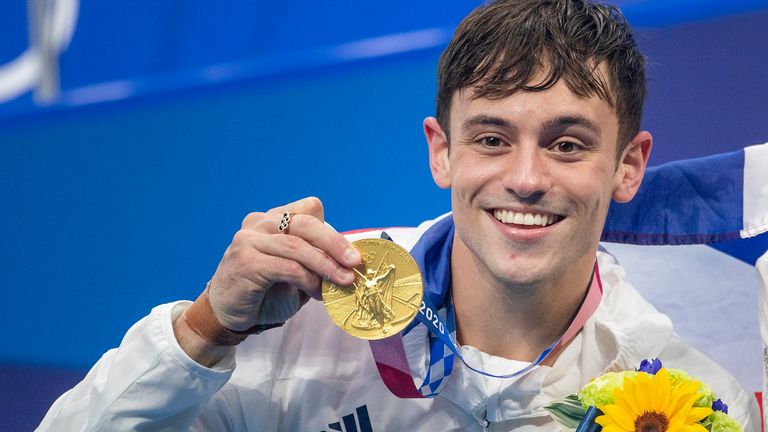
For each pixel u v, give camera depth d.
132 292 14.62
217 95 15.36
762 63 12.66
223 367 6.66
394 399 7.29
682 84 12.84
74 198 15.59
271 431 7.35
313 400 7.36
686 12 13.28
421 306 6.80
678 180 7.67
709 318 8.34
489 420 7.14
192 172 15.08
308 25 15.03
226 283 6.34
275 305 6.60
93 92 16.03
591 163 6.27
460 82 6.38
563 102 6.13
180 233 14.78
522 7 6.38
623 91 6.49
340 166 14.44
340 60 14.83
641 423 6.00
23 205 15.83
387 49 14.59
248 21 15.34
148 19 15.82
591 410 6.31
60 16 16.20
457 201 6.49
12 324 14.88
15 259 15.50
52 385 13.77
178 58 15.70
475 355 7.04
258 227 6.46
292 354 7.47
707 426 6.13
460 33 6.48
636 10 13.49
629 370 6.99
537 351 7.12
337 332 7.48
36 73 16.25
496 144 6.28
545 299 6.78
